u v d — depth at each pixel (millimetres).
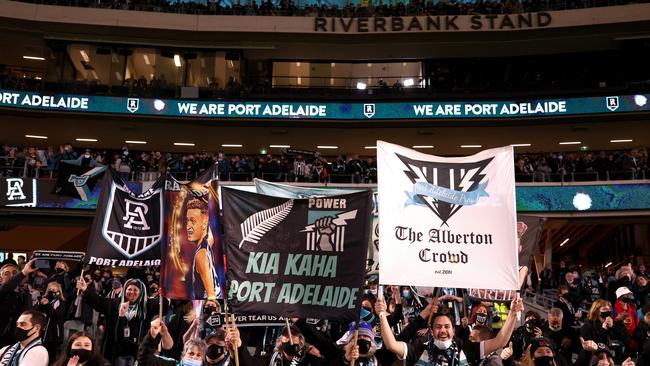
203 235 6891
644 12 27562
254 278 6125
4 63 31562
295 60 31031
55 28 28766
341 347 6066
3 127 28625
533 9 28875
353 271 6062
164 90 28469
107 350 8336
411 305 11398
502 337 5781
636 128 27891
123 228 7520
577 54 29891
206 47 29797
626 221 24344
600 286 16531
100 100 27641
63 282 11664
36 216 24188
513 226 6133
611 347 8516
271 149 31047
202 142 30453
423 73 30703
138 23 28828
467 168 6328
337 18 29375
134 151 31000
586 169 24391
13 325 8562
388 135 29250
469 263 6059
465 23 28859
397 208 6195
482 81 30375
